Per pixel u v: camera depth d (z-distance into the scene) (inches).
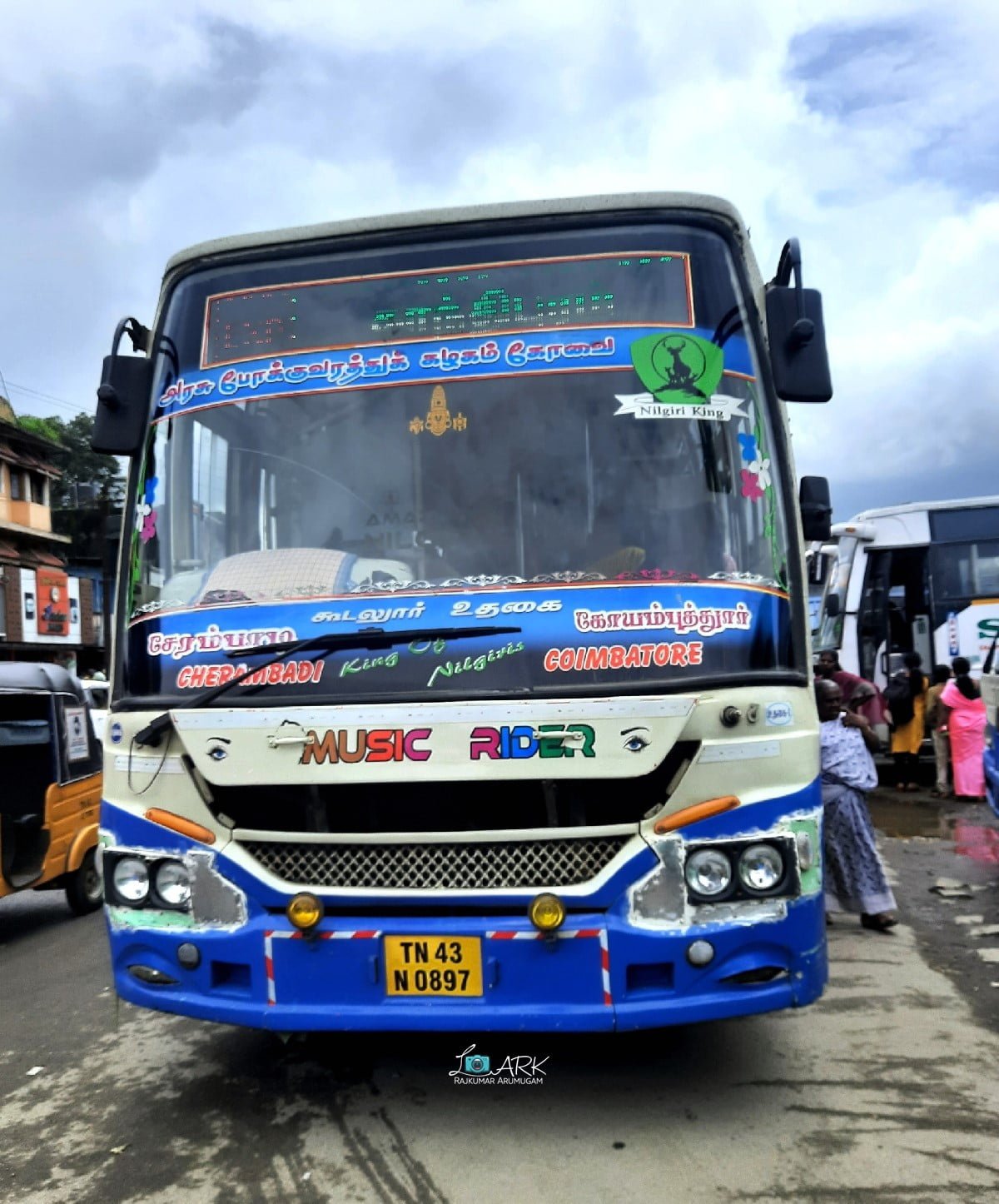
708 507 127.9
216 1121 135.6
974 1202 109.3
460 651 120.2
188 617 129.9
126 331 145.9
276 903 119.7
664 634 120.5
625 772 112.7
